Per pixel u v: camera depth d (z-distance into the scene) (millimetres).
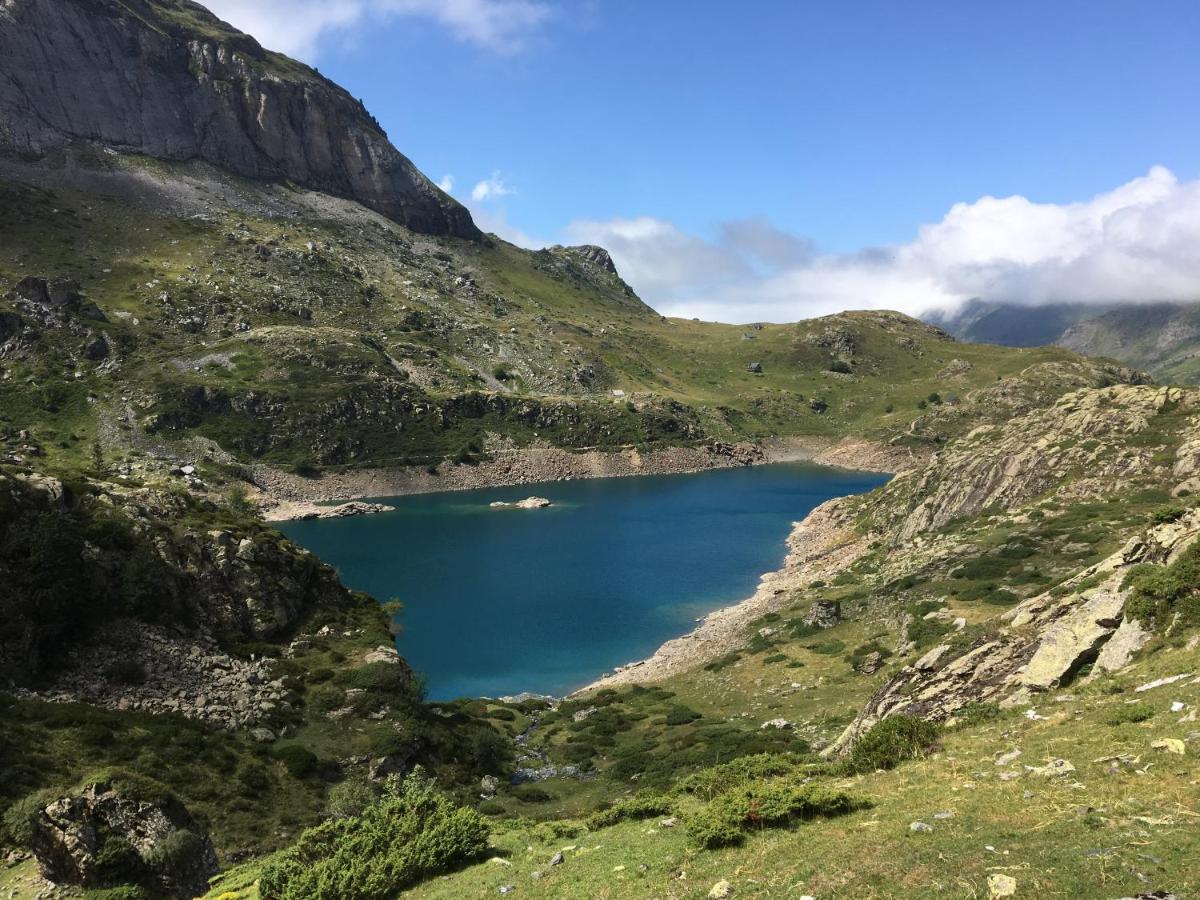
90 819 28125
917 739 24984
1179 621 25750
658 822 23078
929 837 15383
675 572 134375
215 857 30547
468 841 23078
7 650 43594
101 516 54500
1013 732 22906
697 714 62531
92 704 43656
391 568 139250
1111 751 18188
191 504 64875
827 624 78938
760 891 14914
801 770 25953
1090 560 68000
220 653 53281
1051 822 14742
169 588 54406
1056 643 29641
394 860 21906
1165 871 11805
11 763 35562
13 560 47000
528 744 61438
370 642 61312
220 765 41875
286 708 50156
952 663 33938
